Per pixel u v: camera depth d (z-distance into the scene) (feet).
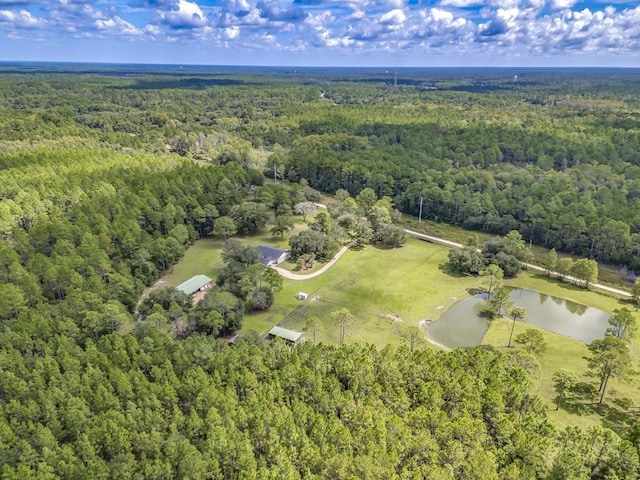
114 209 389.19
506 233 446.19
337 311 278.87
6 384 196.75
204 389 184.75
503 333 283.59
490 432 173.06
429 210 501.15
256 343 239.50
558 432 184.55
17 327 233.55
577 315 306.96
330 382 192.54
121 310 267.18
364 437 162.81
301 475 157.17
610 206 419.74
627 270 374.22
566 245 409.08
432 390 183.42
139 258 332.80
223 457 158.71
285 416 173.17
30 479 150.20
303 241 379.14
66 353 209.77
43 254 328.90
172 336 245.04
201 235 439.22
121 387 188.96
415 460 155.94
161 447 165.89
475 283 350.02
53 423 177.99
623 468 153.69
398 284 346.54
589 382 234.38
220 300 274.57
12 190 402.52
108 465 159.74
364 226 424.46
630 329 255.70
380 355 210.18
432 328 289.53
